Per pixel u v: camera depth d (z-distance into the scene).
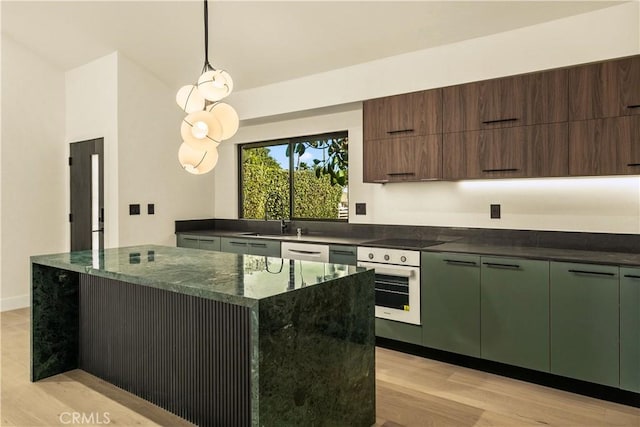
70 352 3.09
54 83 5.06
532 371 2.86
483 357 3.00
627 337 2.46
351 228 4.41
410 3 3.10
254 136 5.25
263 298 1.69
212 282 1.99
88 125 4.89
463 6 3.01
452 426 2.30
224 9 3.58
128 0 3.69
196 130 2.31
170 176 5.12
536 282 2.77
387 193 4.16
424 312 3.27
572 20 2.88
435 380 2.91
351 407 2.18
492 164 3.22
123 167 4.62
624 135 2.71
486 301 2.98
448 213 3.79
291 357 1.82
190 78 4.86
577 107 2.88
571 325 2.65
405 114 3.65
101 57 4.71
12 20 4.25
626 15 2.70
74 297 3.10
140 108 4.78
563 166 2.93
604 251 3.04
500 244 3.50
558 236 3.26
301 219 4.93
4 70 4.61
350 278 2.17
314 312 1.94
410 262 3.33
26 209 4.81
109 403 2.60
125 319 2.75
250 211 5.49
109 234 4.66
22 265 4.77
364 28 3.46
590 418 2.38
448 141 3.42
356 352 2.21
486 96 3.25
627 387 2.47
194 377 2.36
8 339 3.70
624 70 2.72
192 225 5.38
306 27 3.59
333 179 4.68
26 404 2.56
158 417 2.43
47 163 5.00
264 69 4.36
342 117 4.48
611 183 3.05
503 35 3.16
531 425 2.31
